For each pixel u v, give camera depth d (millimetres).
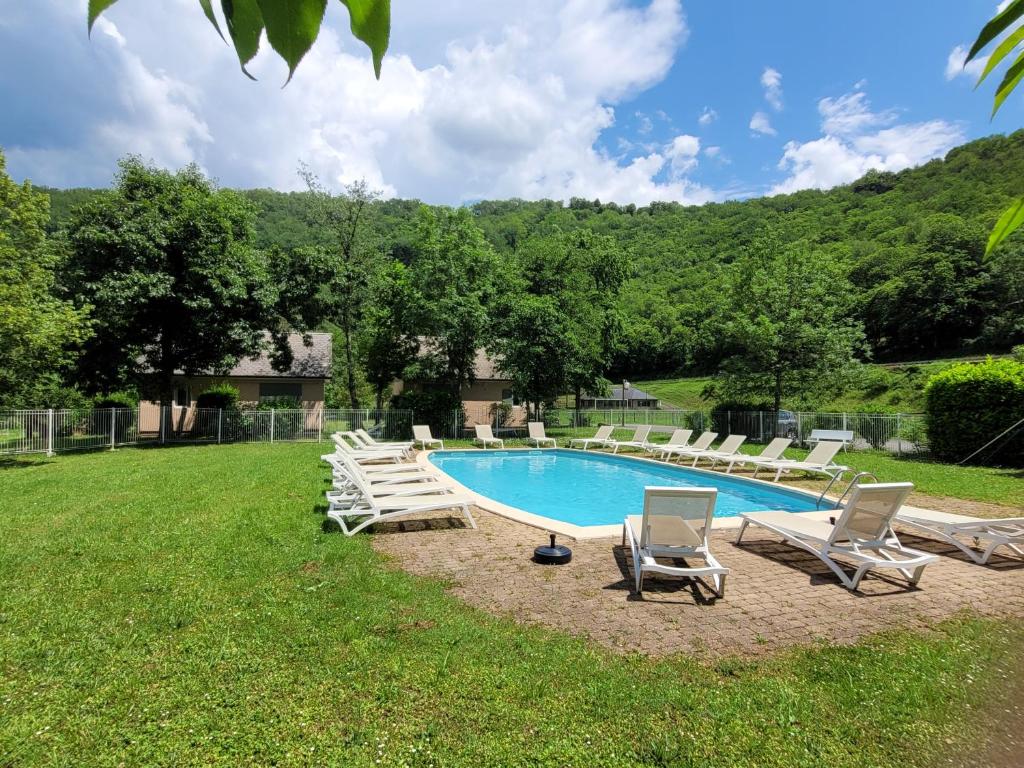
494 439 19781
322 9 562
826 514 7617
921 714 3117
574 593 4895
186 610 4320
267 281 21359
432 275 23141
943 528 6203
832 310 20406
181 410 23953
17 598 4555
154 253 18312
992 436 13625
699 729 2967
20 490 9617
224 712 3041
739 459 13047
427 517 7941
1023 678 3508
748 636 4078
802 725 3012
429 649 3738
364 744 2812
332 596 4621
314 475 11383
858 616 4480
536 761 2717
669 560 6039
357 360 36281
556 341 24375
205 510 7898
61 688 3260
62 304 15750
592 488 12625
